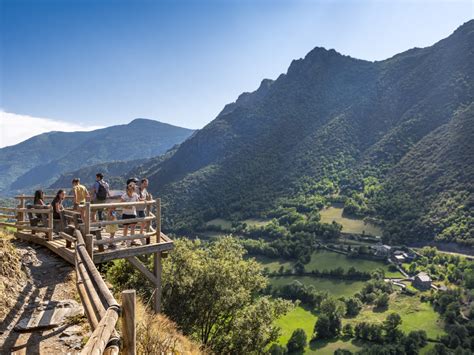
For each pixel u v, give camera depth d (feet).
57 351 17.75
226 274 66.28
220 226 521.24
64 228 39.83
